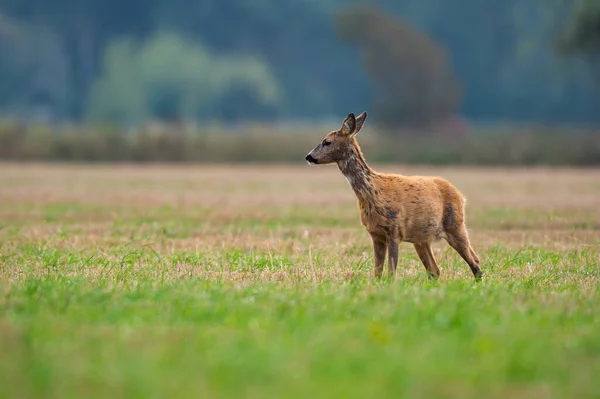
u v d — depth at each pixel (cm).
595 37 17050
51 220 6525
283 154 16412
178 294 3275
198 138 16500
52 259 4338
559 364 2497
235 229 5959
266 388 2291
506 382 2375
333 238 5428
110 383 2322
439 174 12900
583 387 2352
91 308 3053
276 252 4719
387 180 4016
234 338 2659
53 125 18412
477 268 4131
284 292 3359
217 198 8594
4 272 3984
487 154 15788
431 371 2402
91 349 2564
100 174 12650
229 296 3241
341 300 3134
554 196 8825
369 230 4012
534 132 17188
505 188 10006
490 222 6444
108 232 5728
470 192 9406
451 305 3062
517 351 2539
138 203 7969
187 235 5644
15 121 17588
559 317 2956
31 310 3025
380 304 3106
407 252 4847
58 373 2377
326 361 2453
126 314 2952
